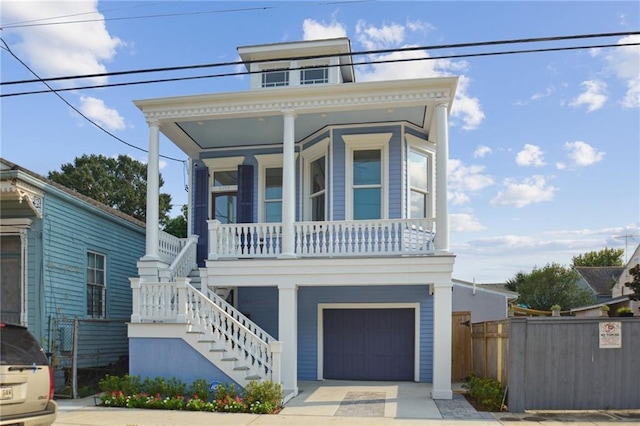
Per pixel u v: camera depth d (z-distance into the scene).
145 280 12.67
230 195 16.31
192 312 11.40
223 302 12.43
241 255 12.68
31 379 6.77
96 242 14.80
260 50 16.38
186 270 14.59
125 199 39.75
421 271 11.62
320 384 13.37
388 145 14.12
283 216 12.41
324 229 12.46
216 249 12.71
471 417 9.32
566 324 10.05
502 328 10.79
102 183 38.97
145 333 11.29
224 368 10.94
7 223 12.41
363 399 11.12
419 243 13.27
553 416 9.40
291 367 11.81
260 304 14.69
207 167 16.23
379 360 14.20
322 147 14.58
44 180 12.39
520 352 9.98
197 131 14.53
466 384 12.73
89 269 14.58
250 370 11.06
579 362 9.97
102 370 13.77
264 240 12.74
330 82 16.27
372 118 13.79
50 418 6.95
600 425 8.66
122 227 16.39
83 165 39.06
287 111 12.52
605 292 42.66
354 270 11.89
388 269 11.76
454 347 14.73
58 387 12.44
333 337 14.43
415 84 11.95
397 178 14.00
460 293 18.67
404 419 9.16
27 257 12.38
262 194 15.78
